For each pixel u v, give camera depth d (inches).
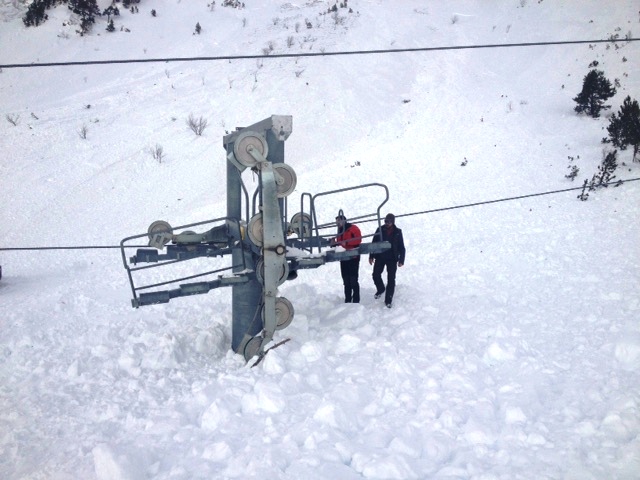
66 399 216.8
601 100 1053.8
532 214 642.8
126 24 1859.0
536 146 937.5
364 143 1095.6
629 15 1473.9
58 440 182.1
